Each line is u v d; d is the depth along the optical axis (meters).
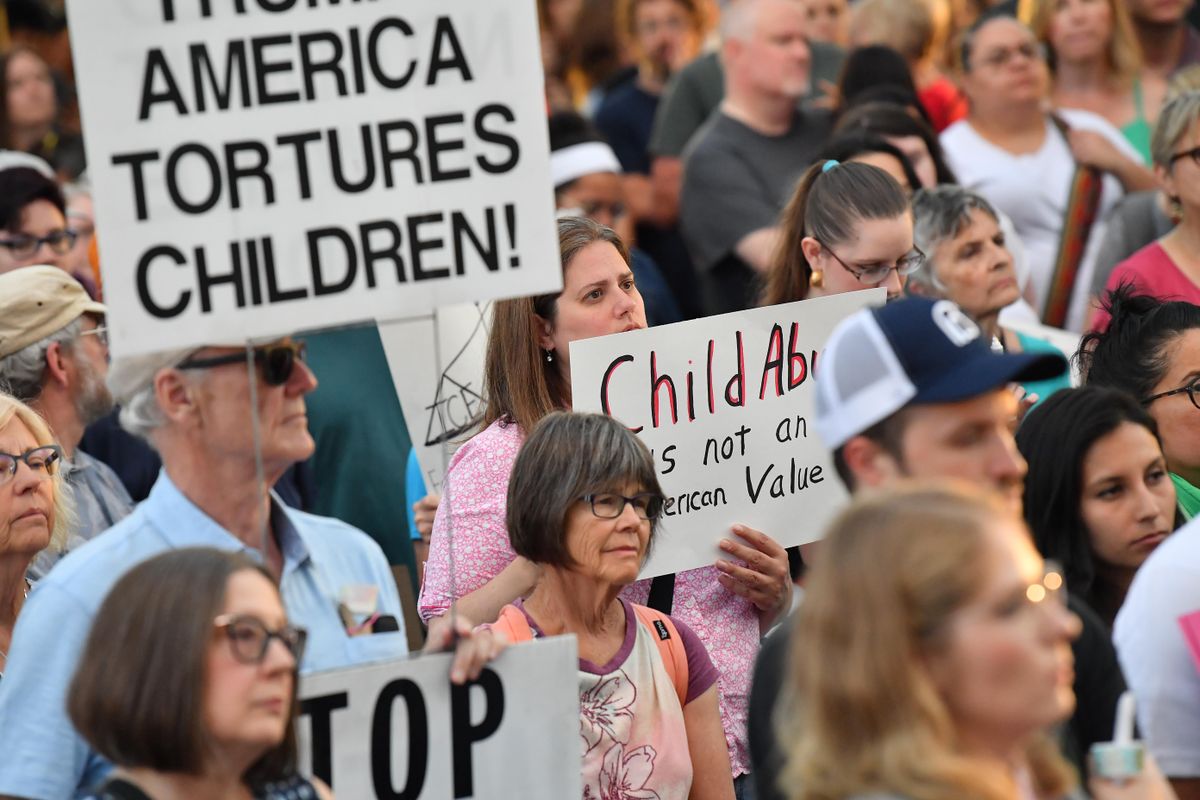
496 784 8.64
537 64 8.59
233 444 8.80
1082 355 12.56
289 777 7.79
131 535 8.87
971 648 6.32
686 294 23.23
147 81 8.26
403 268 8.54
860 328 8.20
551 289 8.66
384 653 9.40
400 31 8.49
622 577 9.70
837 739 6.45
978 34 19.11
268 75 8.38
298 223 8.42
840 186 12.86
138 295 8.27
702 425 11.33
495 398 11.45
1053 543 9.88
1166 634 8.98
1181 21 23.52
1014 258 16.41
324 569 9.37
